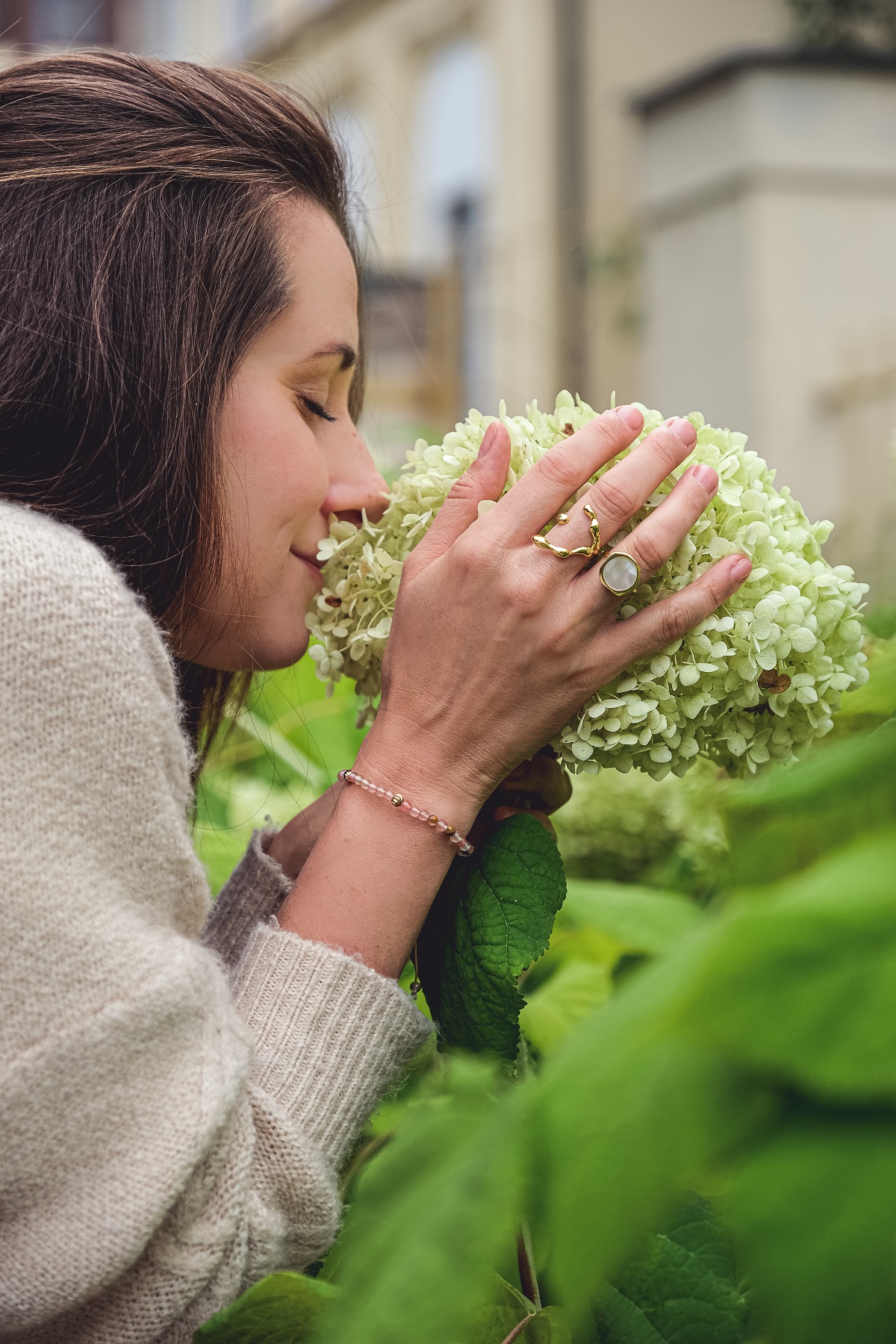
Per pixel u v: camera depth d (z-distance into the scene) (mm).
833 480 3453
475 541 726
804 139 3428
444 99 4973
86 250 790
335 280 829
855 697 729
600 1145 367
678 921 844
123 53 859
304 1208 708
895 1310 337
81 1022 660
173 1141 663
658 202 3777
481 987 730
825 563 741
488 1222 388
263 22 5488
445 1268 390
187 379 791
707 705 709
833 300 3471
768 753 732
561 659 719
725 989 339
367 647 800
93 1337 676
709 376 3646
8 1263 658
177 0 5297
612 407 763
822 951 337
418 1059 814
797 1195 355
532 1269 654
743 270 3475
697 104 3598
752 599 716
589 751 725
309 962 730
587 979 863
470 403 4535
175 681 736
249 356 807
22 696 669
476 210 4914
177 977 679
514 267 4539
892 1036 324
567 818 1060
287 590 836
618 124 4551
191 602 818
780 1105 375
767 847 468
